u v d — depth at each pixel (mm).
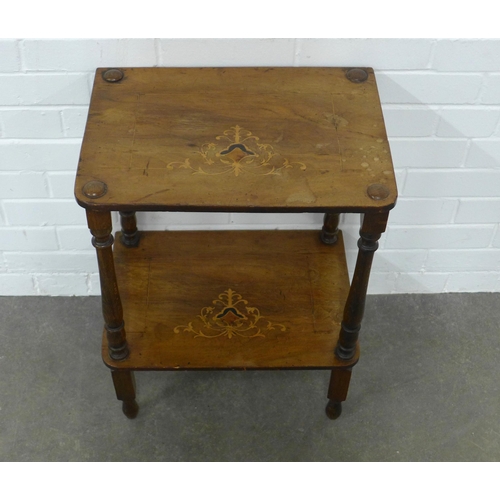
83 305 2531
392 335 2486
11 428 2256
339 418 2293
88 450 2219
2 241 2363
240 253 2270
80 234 2357
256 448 2229
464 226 2383
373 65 1996
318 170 1715
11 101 2031
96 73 1933
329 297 2174
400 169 2232
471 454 2229
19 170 2184
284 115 1848
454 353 2451
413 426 2285
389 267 2516
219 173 1704
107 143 1763
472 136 2152
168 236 2305
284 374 2385
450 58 1980
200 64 1981
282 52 1962
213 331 2090
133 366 2023
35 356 2410
